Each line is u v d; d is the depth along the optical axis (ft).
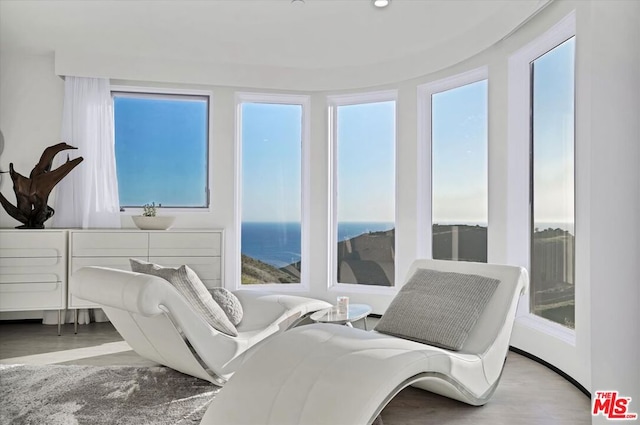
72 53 15.69
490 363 8.69
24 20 13.74
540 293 12.42
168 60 16.47
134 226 16.93
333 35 14.74
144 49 15.74
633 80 6.91
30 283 14.21
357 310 11.94
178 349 9.30
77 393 9.28
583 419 8.50
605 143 7.01
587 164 9.42
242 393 6.76
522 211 12.96
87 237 14.65
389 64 16.47
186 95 17.40
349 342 7.21
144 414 8.33
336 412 6.03
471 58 14.40
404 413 8.79
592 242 7.09
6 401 8.87
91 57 15.85
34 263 14.25
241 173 17.84
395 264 16.72
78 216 15.79
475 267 10.25
